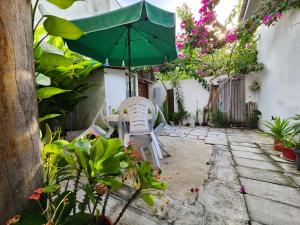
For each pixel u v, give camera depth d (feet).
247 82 20.92
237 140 13.50
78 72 10.09
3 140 2.04
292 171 7.37
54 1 3.14
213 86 22.75
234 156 9.43
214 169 7.59
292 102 11.21
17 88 2.14
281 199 5.27
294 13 10.75
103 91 13.53
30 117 2.34
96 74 13.75
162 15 6.22
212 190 5.76
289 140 9.14
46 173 2.83
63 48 9.52
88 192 2.34
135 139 9.02
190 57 21.56
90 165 2.36
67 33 3.23
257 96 19.98
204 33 17.07
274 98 14.56
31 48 2.39
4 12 1.97
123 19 6.02
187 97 24.70
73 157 2.60
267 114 16.56
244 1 15.21
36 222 2.13
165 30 8.03
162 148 9.77
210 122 22.98
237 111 21.53
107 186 2.63
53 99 8.85
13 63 2.07
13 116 2.10
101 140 2.48
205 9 16.02
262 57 17.87
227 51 21.18
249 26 14.79
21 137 2.20
